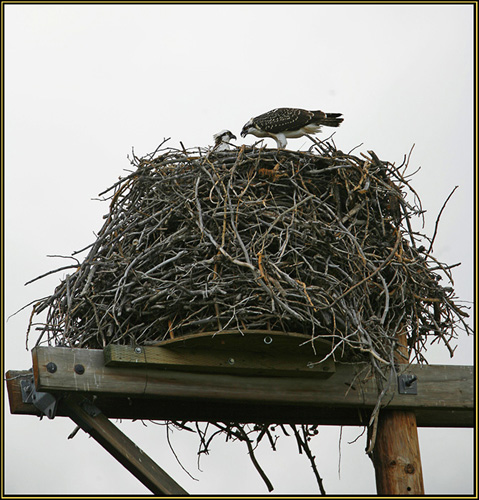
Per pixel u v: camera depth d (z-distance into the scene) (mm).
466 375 11227
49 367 9469
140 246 11031
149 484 9898
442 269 11578
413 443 10891
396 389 10859
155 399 10516
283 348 9977
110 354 9555
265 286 9344
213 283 9891
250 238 10703
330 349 10031
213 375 10062
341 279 10680
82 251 11375
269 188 11398
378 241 11469
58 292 10977
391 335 10758
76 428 10633
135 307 10250
